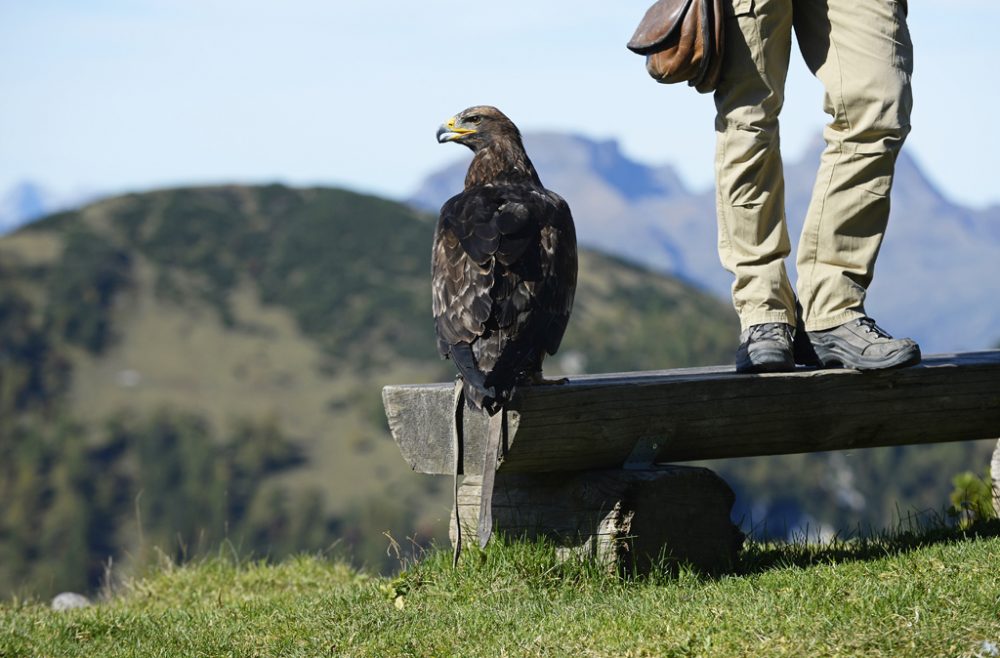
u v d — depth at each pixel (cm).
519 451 762
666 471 807
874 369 817
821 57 822
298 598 895
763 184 830
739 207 833
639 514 793
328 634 745
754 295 839
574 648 655
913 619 635
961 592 671
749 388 820
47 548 13712
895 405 859
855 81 802
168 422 17050
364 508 15138
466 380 734
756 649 621
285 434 17450
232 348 19912
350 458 16862
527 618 723
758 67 812
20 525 14162
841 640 618
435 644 703
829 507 13962
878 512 14000
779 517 13812
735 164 827
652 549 799
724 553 836
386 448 17138
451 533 872
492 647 679
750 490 14238
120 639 812
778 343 829
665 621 673
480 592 782
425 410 815
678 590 747
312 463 16738
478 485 868
